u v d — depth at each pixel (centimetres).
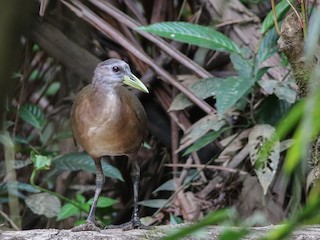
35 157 969
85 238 686
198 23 1143
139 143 882
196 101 1039
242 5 1093
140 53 1075
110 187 1211
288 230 263
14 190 1058
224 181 1020
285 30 688
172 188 1049
